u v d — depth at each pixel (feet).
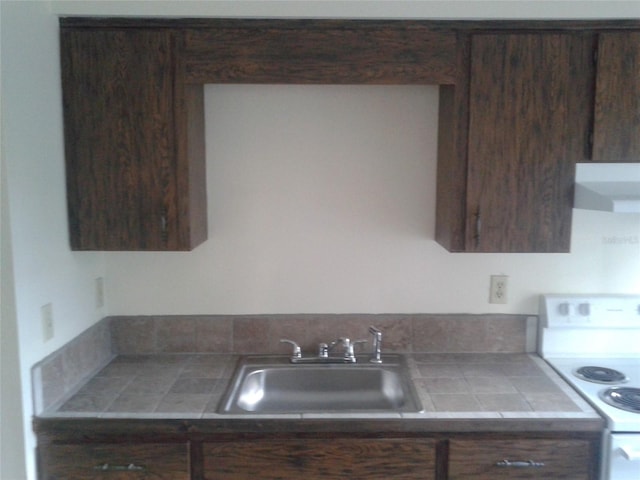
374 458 5.50
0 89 4.86
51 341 5.74
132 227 6.18
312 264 7.22
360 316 7.21
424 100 6.99
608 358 7.12
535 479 5.51
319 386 6.95
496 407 5.63
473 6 5.90
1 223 4.98
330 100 7.00
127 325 7.18
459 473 5.51
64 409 5.59
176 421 5.41
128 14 5.87
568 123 6.08
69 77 5.98
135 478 5.51
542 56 5.99
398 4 5.91
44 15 5.65
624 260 7.18
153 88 6.01
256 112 7.00
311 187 7.13
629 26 5.96
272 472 5.53
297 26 6.00
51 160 5.77
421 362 6.96
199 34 5.97
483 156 6.12
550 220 6.22
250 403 6.59
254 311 7.25
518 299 7.24
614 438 5.28
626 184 6.15
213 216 7.15
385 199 7.15
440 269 7.22
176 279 7.22
